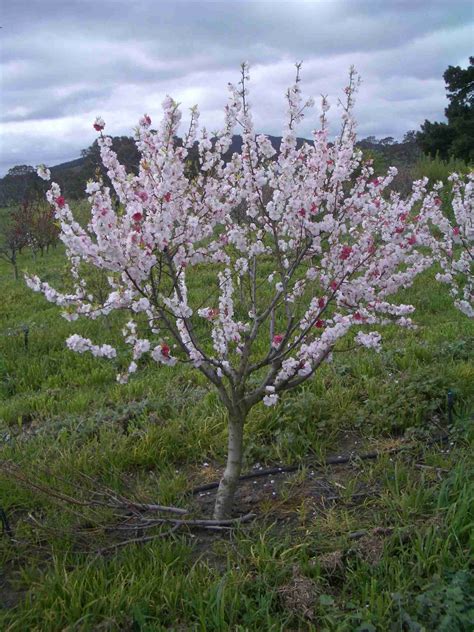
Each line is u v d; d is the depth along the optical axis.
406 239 3.56
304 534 3.34
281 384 3.52
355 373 5.43
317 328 3.71
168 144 3.18
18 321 9.20
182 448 4.41
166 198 3.03
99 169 3.28
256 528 3.40
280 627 2.67
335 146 3.53
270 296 6.45
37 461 4.20
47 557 3.36
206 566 3.06
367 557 3.01
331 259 3.43
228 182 3.57
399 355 5.74
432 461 3.91
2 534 3.51
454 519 3.08
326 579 2.95
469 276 5.14
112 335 7.52
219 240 3.65
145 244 2.91
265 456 4.24
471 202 5.03
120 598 2.87
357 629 2.54
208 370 3.40
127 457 4.25
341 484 3.84
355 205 3.44
